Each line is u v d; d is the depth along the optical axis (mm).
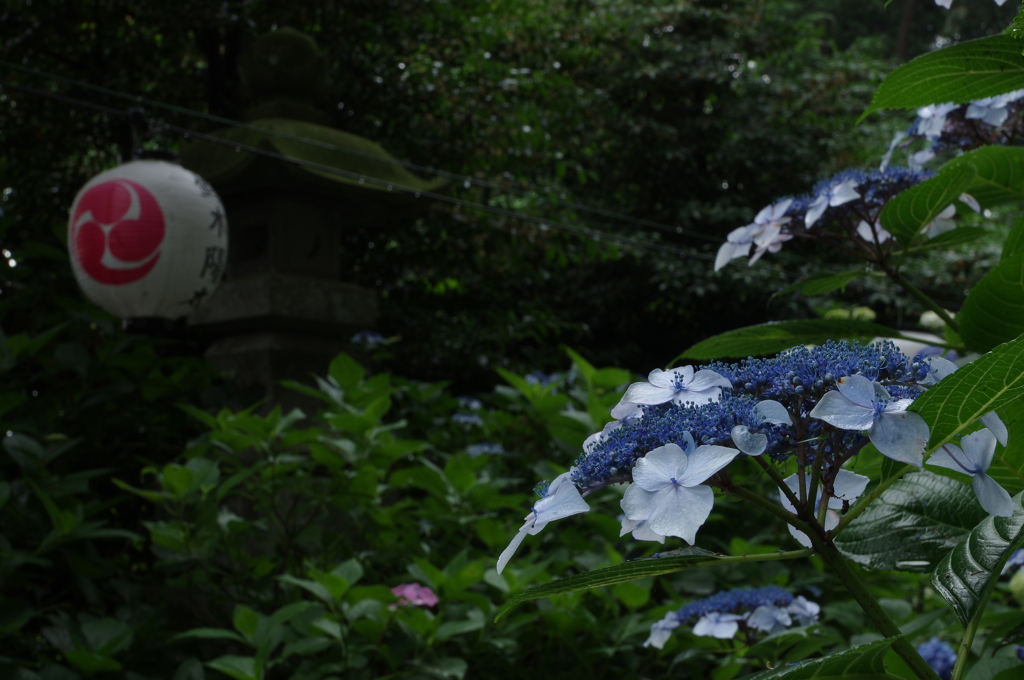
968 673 1223
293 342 3137
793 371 655
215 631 1880
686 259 7406
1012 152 1093
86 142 4648
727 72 7902
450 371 5270
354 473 2312
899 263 1169
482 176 5312
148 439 3113
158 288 2477
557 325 5801
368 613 1892
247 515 2734
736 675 1788
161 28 4566
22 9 4445
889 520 920
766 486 2438
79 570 2322
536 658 2371
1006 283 911
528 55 5875
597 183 8211
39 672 1918
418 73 4852
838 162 8125
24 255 3146
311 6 4625
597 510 2609
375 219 3619
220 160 3180
